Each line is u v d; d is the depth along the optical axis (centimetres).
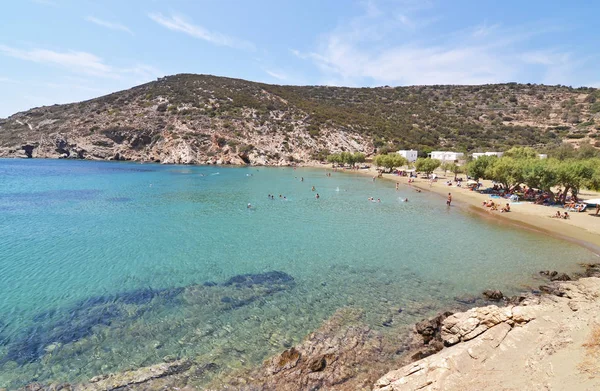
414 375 1056
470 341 1241
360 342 1362
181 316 1575
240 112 14475
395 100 19062
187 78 17900
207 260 2355
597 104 15388
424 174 9644
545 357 1022
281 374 1163
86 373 1180
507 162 5381
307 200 5075
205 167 11025
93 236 2928
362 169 11394
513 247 2705
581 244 2780
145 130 12950
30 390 1100
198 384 1120
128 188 5978
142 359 1256
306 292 1853
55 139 12850
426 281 2017
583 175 4075
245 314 1598
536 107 16912
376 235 3072
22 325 1483
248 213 4025
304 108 15762
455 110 17512
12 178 6981
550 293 1800
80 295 1786
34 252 2483
